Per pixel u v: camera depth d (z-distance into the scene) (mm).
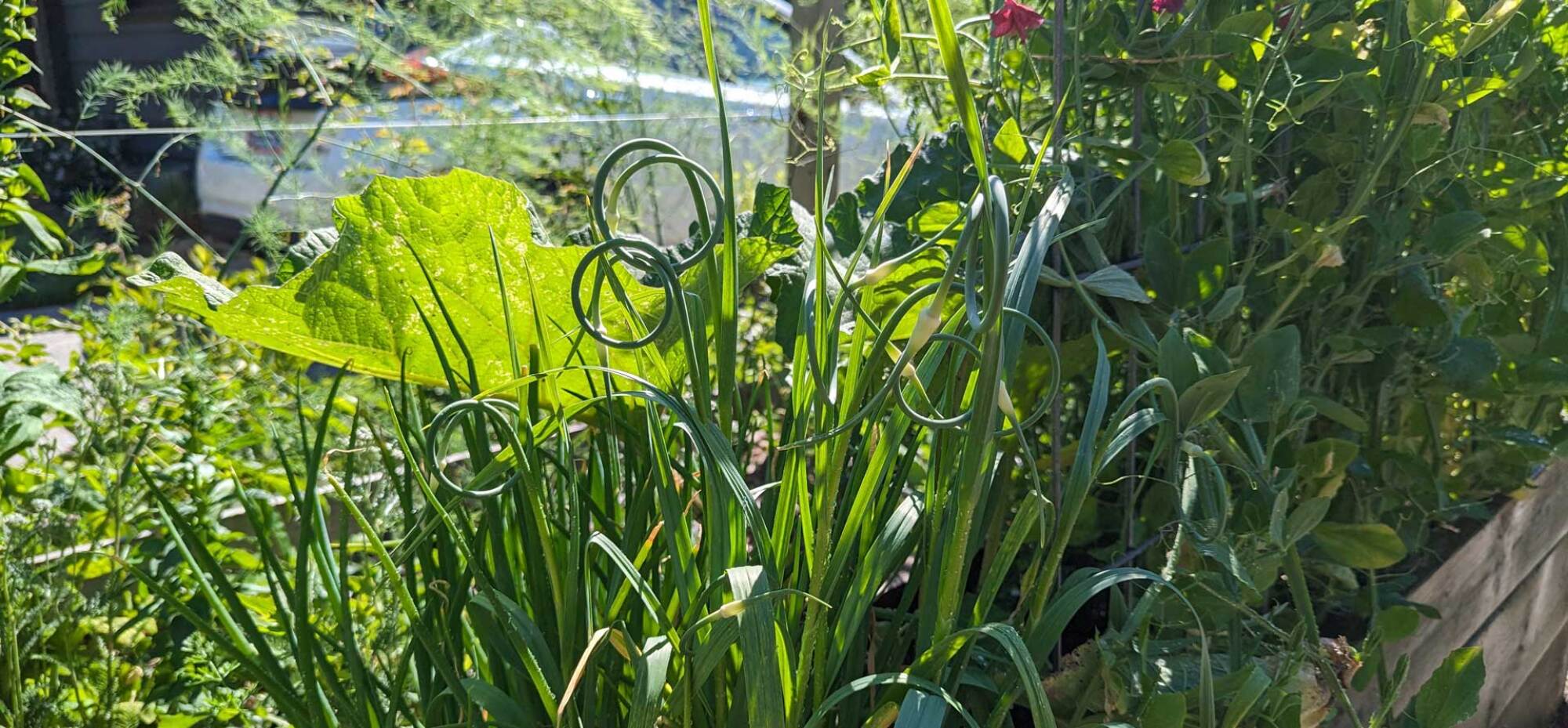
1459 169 1645
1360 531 1398
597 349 987
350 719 1007
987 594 1019
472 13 2514
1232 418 1333
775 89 2156
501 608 981
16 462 2047
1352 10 1593
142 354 1960
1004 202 806
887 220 1481
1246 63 1380
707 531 976
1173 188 1462
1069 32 1354
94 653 1657
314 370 2510
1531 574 2166
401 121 2551
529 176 2590
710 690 1025
